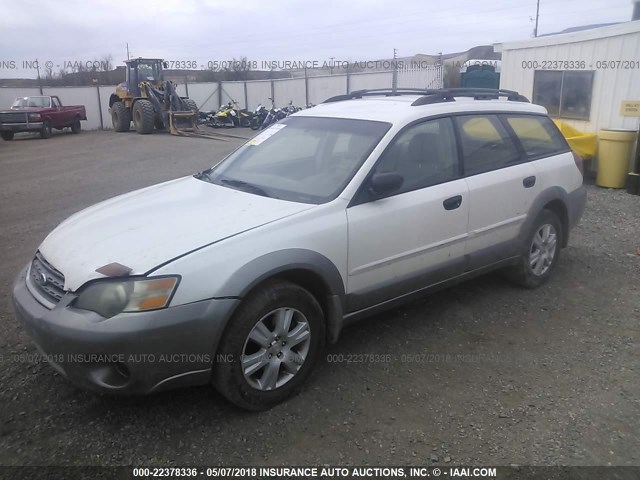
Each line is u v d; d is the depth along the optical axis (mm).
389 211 3738
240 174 4238
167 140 19797
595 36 9570
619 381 3600
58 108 23812
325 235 3414
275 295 3170
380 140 3873
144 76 23328
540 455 2908
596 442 3006
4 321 4387
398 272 3879
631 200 8508
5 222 7770
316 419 3199
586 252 6141
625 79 9242
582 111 10055
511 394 3457
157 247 3057
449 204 4098
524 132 4977
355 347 4031
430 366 3777
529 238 4848
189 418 3197
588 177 9961
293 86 32219
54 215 8188
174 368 2896
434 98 4391
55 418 3180
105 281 2861
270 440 3021
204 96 33344
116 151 16734
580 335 4230
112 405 3301
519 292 5027
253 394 3176
